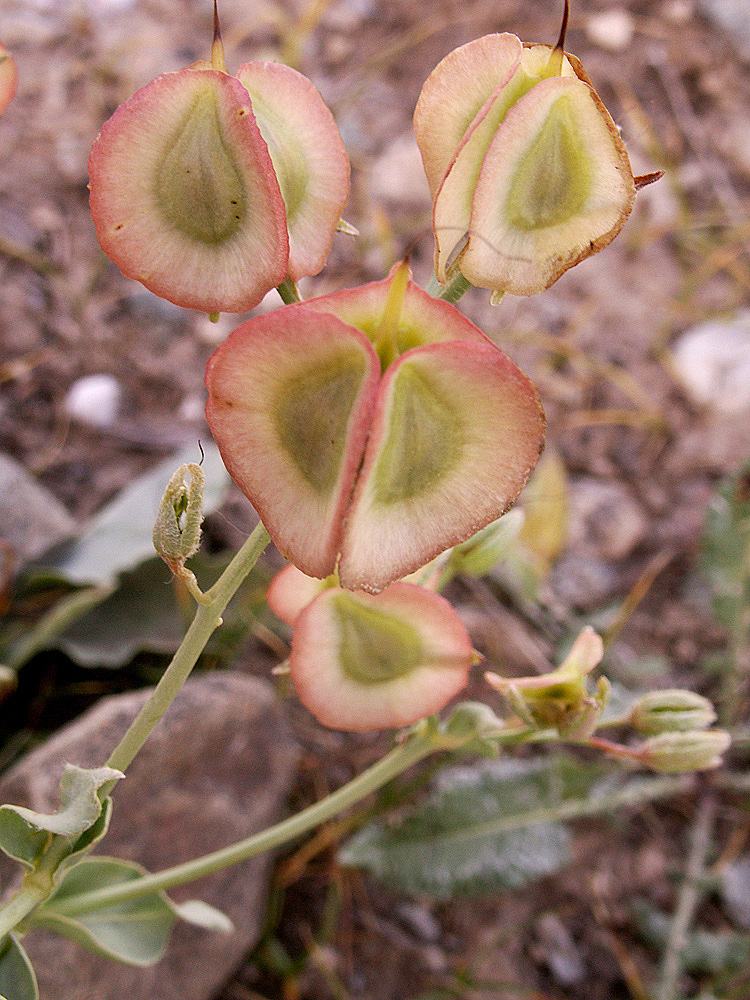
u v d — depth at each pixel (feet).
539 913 0.66
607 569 0.82
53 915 0.42
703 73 1.11
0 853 0.52
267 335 0.24
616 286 0.98
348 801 0.42
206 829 0.59
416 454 0.24
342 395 0.24
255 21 1.09
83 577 0.66
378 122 1.04
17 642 0.66
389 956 0.64
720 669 0.75
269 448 0.25
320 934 0.64
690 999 0.64
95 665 0.67
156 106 0.26
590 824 0.70
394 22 1.12
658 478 0.87
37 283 0.88
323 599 0.33
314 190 0.29
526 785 0.65
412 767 0.70
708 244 1.01
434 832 0.64
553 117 0.25
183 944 0.57
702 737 0.39
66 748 0.56
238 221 0.26
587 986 0.64
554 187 0.26
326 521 0.25
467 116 0.28
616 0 1.15
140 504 0.70
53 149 0.96
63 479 0.80
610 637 0.77
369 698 0.34
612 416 0.90
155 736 0.57
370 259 0.96
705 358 0.93
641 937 0.66
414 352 0.23
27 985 0.38
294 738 0.70
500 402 0.24
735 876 0.68
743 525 0.75
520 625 0.77
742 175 1.05
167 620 0.68
